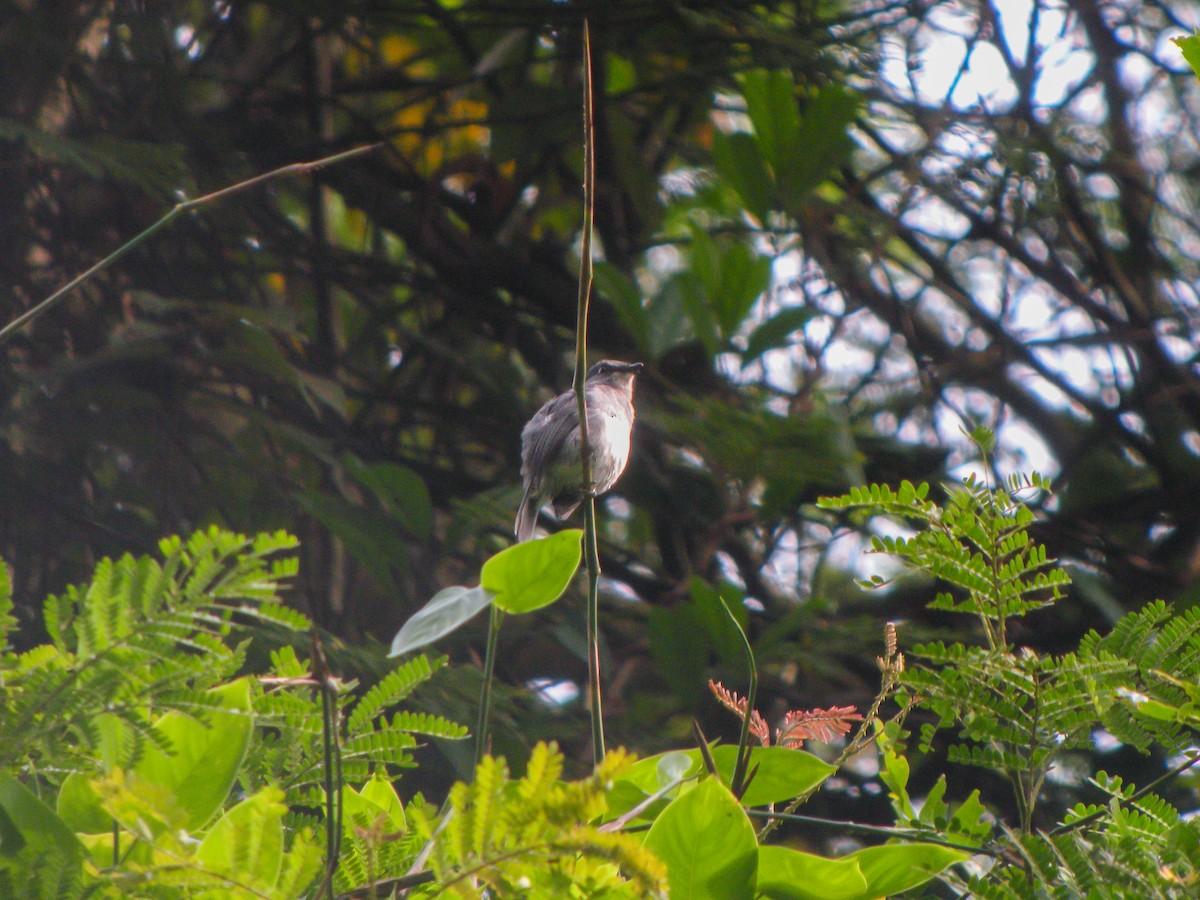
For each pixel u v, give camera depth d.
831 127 11.30
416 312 15.64
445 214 15.34
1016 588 4.40
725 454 11.15
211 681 4.10
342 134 14.23
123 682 3.86
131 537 11.34
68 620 3.96
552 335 15.09
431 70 16.53
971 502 4.41
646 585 13.59
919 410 14.80
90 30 12.82
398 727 4.34
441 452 14.95
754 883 3.90
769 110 11.29
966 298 14.52
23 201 12.01
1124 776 9.73
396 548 10.55
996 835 4.55
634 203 13.74
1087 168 14.30
